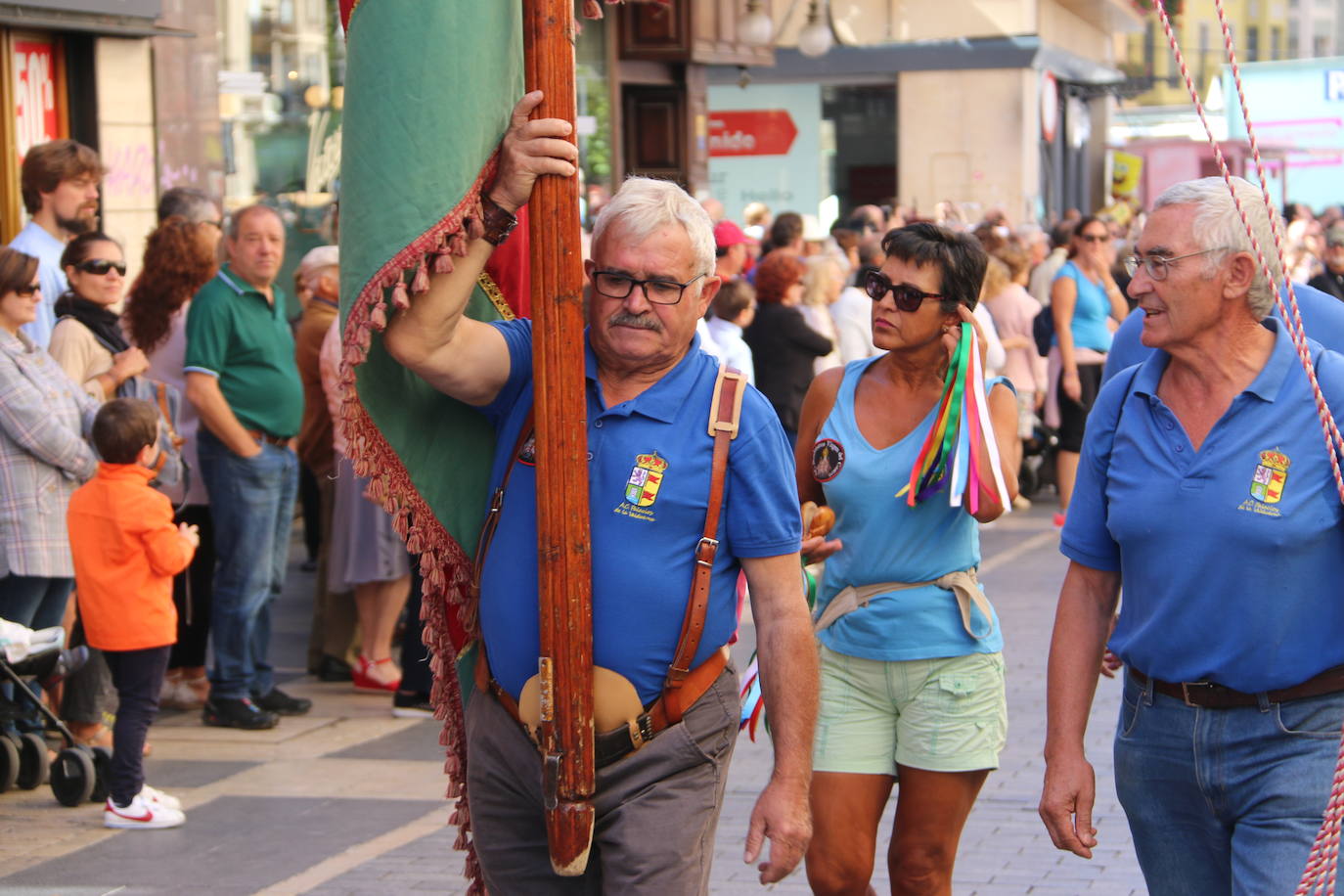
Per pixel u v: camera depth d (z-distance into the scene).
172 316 8.98
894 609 4.86
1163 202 3.90
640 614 3.66
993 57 32.28
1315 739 3.79
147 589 6.98
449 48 3.42
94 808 7.34
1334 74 36.06
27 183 8.86
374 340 3.70
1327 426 3.56
